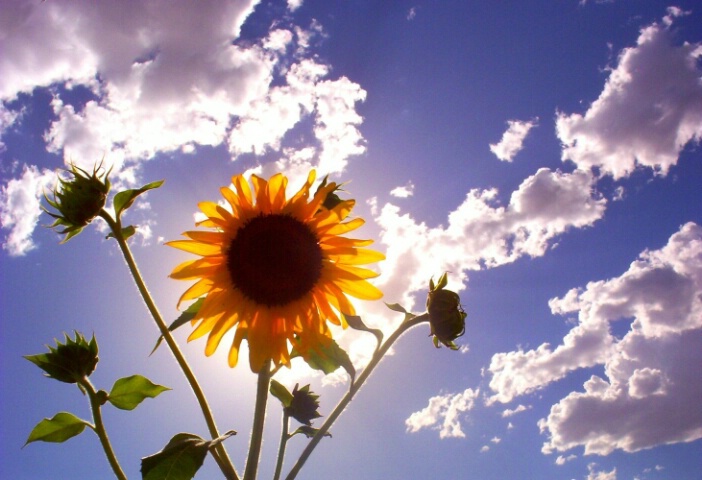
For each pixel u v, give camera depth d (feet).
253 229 1.69
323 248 1.74
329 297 1.73
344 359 1.64
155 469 1.27
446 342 1.76
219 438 1.30
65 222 1.53
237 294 1.69
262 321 1.67
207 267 1.69
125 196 1.55
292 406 1.89
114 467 1.43
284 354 1.59
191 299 1.67
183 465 1.28
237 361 1.62
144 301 1.44
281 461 1.71
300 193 1.70
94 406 1.48
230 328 1.66
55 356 1.48
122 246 1.52
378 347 1.70
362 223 1.71
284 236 1.68
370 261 1.77
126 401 1.50
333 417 1.54
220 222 1.68
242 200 1.70
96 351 1.52
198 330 1.64
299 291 1.70
